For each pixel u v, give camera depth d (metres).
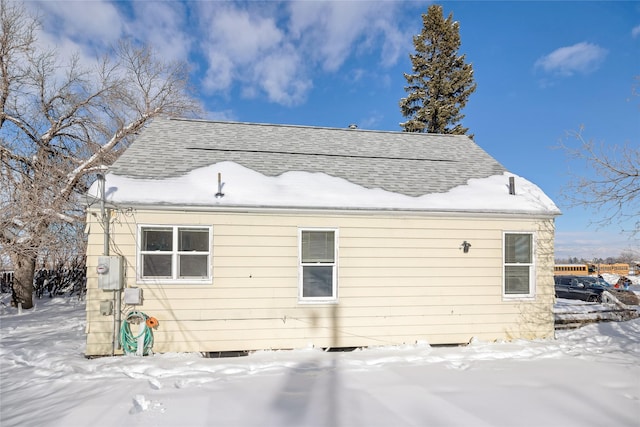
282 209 7.04
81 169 11.86
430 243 7.67
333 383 5.18
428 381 5.28
